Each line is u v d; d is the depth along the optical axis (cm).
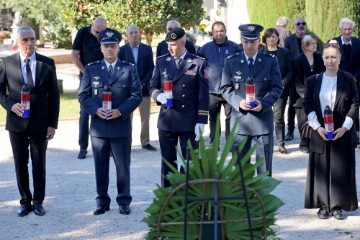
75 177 1029
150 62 1170
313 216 827
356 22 1596
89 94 837
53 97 830
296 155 1169
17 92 820
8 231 786
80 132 1148
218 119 495
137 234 768
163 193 488
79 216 836
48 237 763
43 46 3192
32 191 946
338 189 805
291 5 1839
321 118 802
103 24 1105
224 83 856
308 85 812
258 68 846
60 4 1805
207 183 480
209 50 1145
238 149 455
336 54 793
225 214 484
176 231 488
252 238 451
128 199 842
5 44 3070
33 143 830
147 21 1744
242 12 2358
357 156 1155
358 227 787
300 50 1291
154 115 1523
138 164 1106
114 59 834
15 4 3058
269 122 844
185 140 844
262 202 472
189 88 838
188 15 1825
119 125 825
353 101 799
